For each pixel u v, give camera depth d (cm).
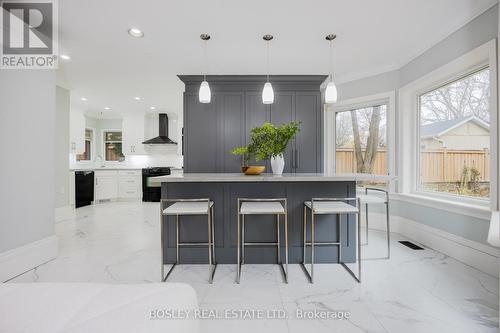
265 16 222
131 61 315
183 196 229
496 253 197
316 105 360
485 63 215
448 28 238
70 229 347
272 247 231
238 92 360
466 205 223
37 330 55
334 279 198
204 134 360
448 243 242
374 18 225
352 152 382
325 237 230
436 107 279
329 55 300
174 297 72
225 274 208
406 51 291
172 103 527
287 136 226
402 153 313
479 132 227
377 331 138
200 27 239
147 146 640
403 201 312
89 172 546
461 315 150
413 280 194
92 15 217
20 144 206
